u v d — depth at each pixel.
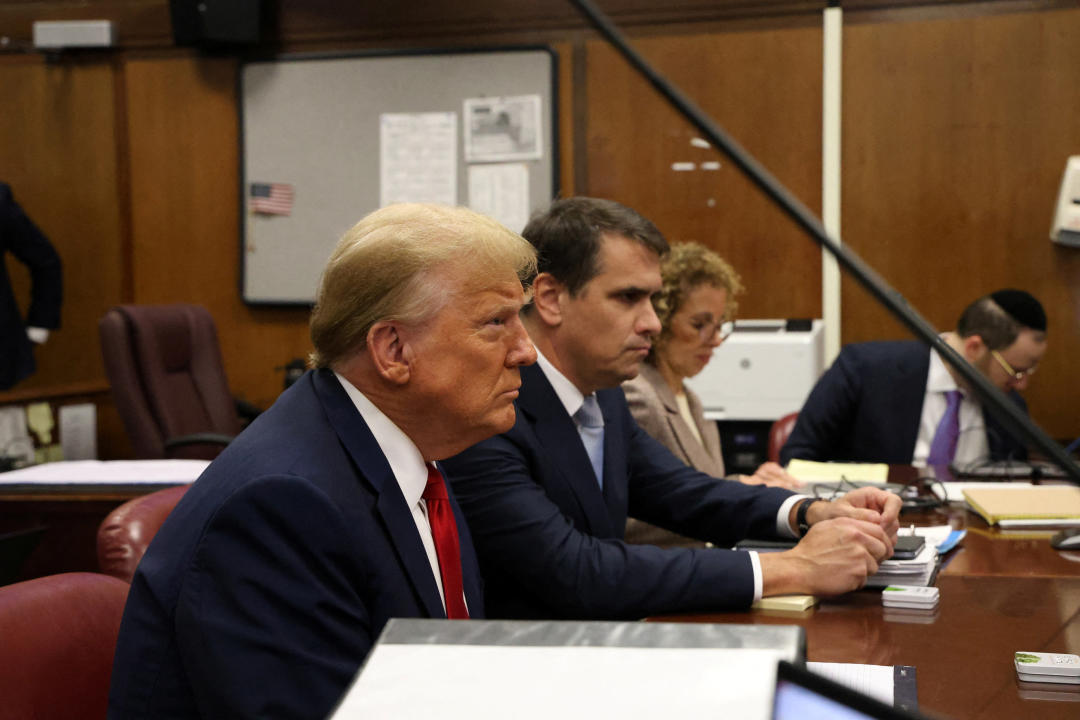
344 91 4.77
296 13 4.81
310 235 4.84
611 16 4.48
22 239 4.53
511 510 1.45
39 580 1.07
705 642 0.49
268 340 4.94
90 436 3.89
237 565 0.90
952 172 4.22
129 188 5.05
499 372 1.04
